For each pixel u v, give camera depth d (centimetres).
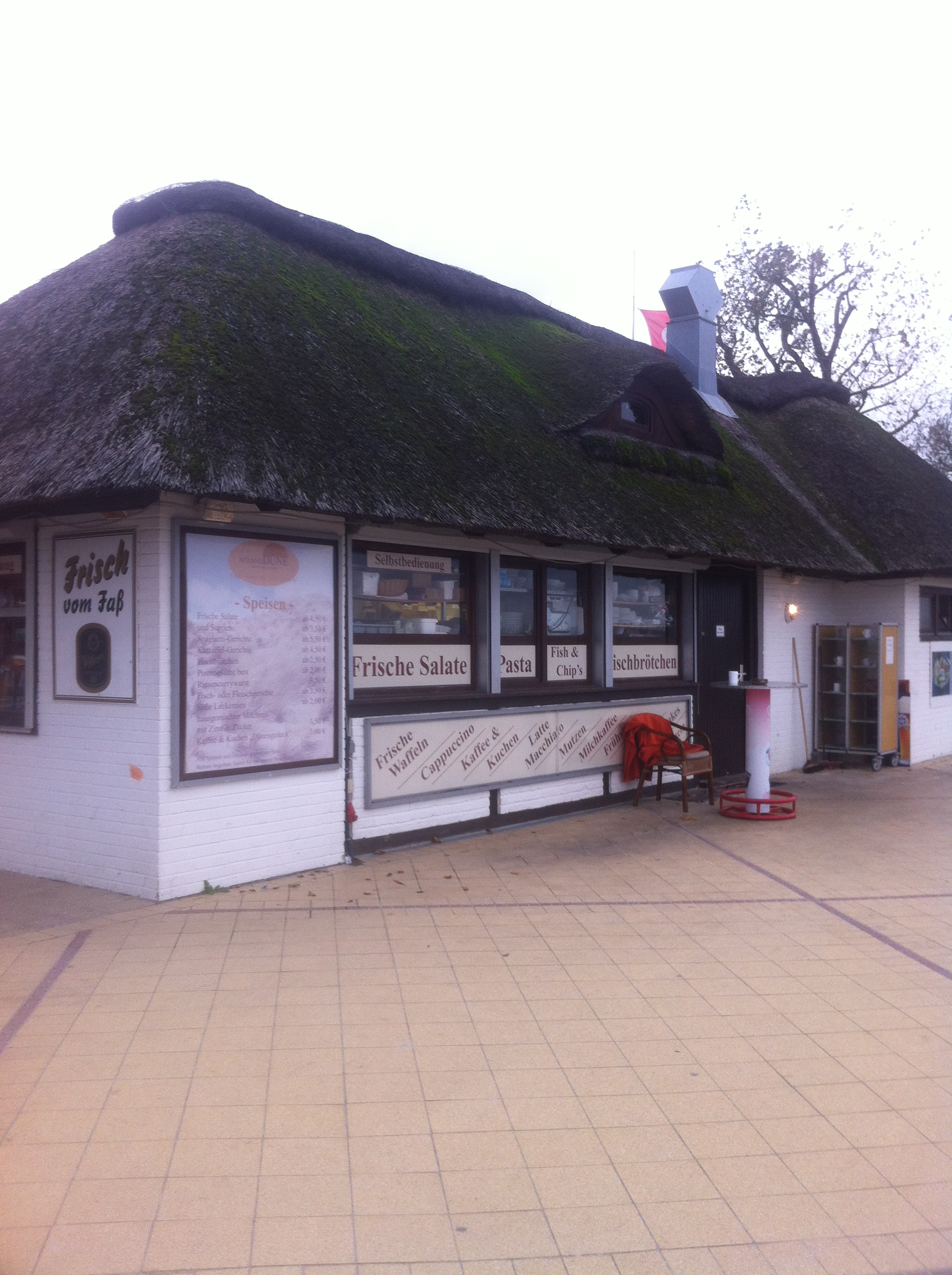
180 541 674
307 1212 339
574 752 1011
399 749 835
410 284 1104
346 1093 421
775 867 825
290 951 590
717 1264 321
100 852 707
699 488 1147
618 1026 498
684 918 680
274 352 762
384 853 830
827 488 1467
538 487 870
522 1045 474
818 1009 527
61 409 700
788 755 1362
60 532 729
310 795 767
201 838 698
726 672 1253
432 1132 393
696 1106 420
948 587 1538
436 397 888
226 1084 424
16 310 942
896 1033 498
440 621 892
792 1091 436
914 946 631
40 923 631
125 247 890
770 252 2830
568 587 1038
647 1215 345
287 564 741
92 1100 407
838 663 1404
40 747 743
